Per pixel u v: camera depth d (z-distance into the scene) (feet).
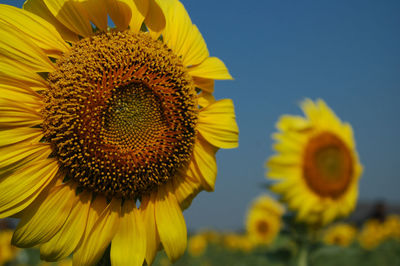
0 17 1.20
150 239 1.30
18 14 1.22
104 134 1.25
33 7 1.25
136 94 1.30
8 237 3.28
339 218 2.44
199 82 1.40
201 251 7.40
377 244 6.11
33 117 1.21
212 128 1.38
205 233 9.78
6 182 1.18
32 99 1.21
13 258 3.34
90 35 1.28
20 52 1.20
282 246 2.34
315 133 2.44
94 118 1.24
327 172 2.37
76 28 1.26
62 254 1.22
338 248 2.30
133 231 1.28
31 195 1.21
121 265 1.25
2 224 3.25
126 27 1.31
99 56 1.26
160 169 1.31
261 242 3.29
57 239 1.22
